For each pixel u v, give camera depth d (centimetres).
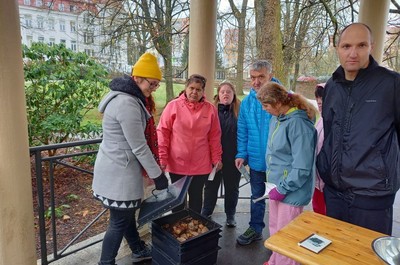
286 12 695
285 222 199
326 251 122
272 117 217
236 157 261
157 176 187
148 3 714
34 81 411
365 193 155
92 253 242
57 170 484
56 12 661
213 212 319
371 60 157
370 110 153
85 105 452
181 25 718
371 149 152
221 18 738
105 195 183
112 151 181
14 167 170
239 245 259
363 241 130
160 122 247
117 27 705
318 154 184
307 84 822
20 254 181
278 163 197
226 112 275
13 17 159
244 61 772
